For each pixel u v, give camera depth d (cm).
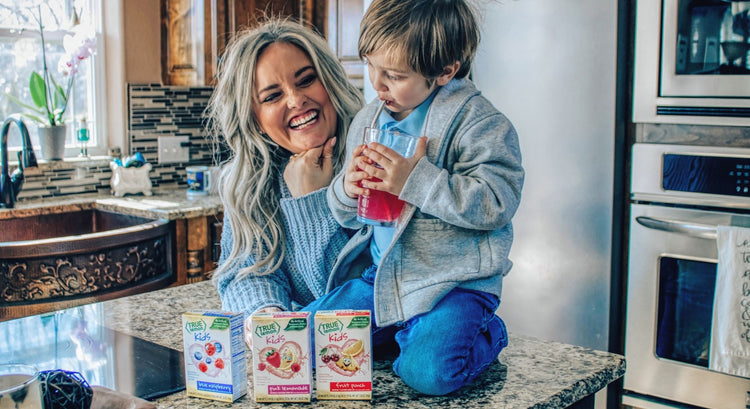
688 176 212
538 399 104
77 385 92
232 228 140
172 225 289
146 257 276
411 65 107
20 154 291
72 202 308
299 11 335
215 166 346
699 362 215
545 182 237
